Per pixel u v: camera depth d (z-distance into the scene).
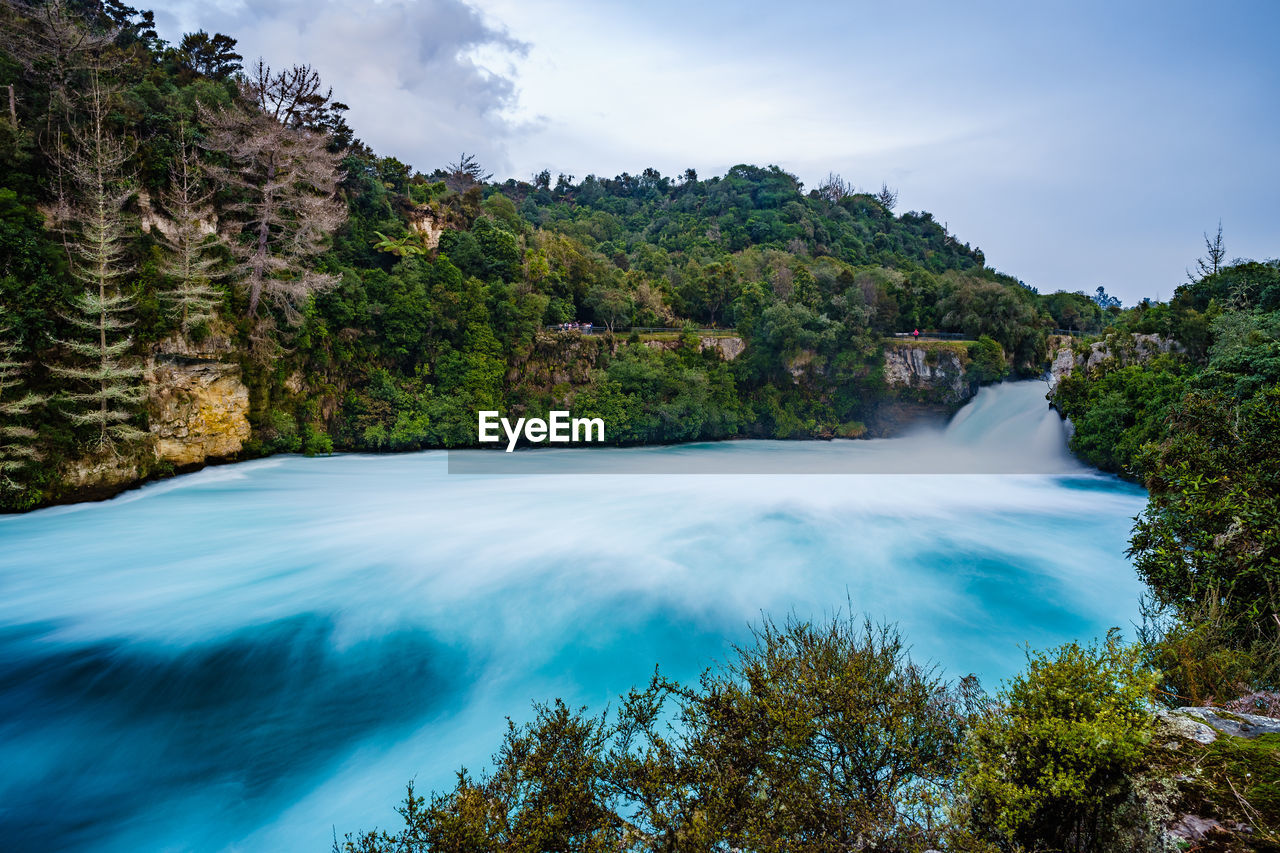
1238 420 15.66
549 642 17.58
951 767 7.24
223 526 27.36
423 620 18.69
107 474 30.94
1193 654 9.84
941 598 19.86
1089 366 49.88
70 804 11.88
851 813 6.73
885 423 72.50
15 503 27.78
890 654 8.66
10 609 18.92
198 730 13.95
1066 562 23.00
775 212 125.25
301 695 15.26
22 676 15.68
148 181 37.66
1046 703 6.61
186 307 35.78
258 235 45.44
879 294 77.19
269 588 20.61
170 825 11.48
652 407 61.75
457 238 62.34
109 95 37.56
